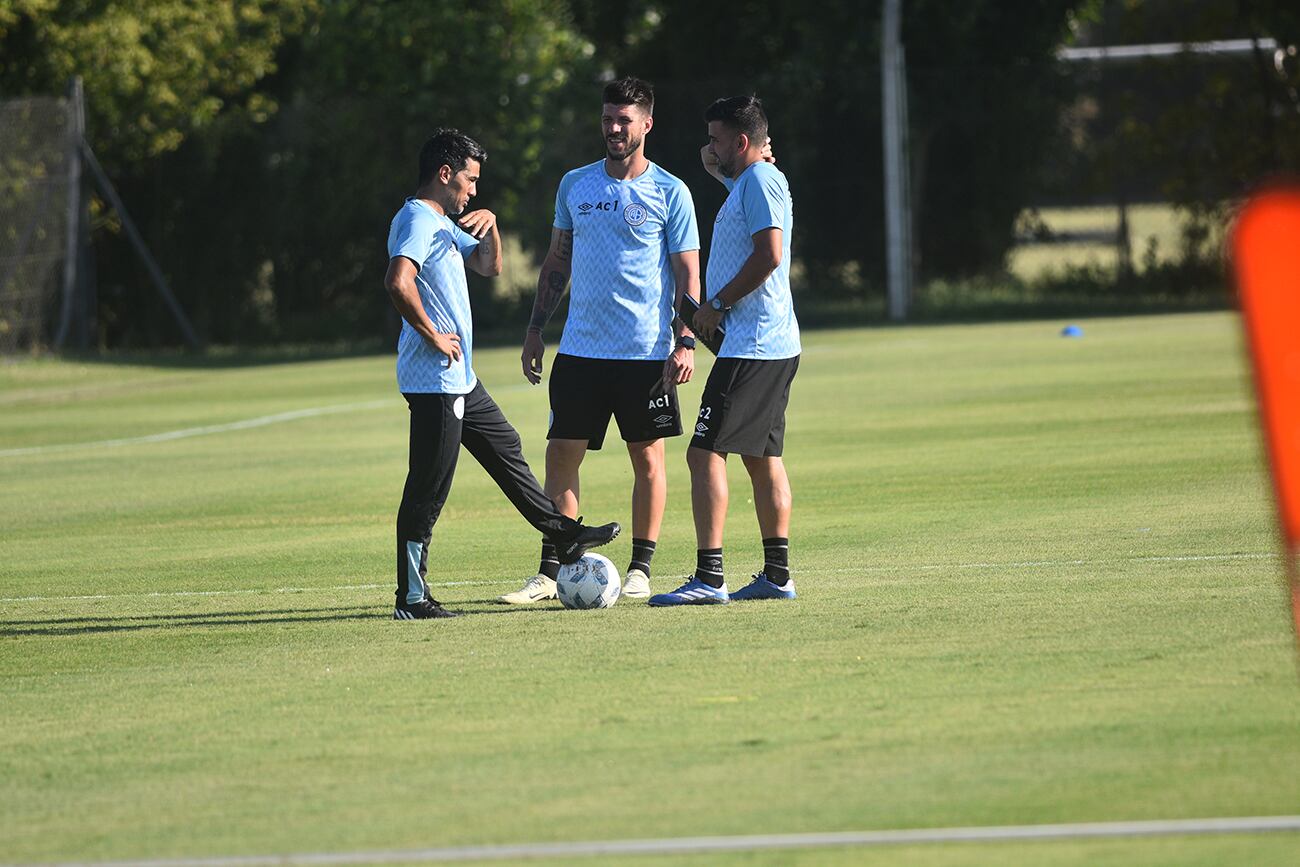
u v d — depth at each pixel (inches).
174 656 960.9
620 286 1115.9
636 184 1118.4
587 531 1079.6
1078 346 3149.6
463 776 695.7
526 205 4335.6
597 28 4909.0
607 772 693.3
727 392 1054.4
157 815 659.4
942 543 1248.2
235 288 4222.4
